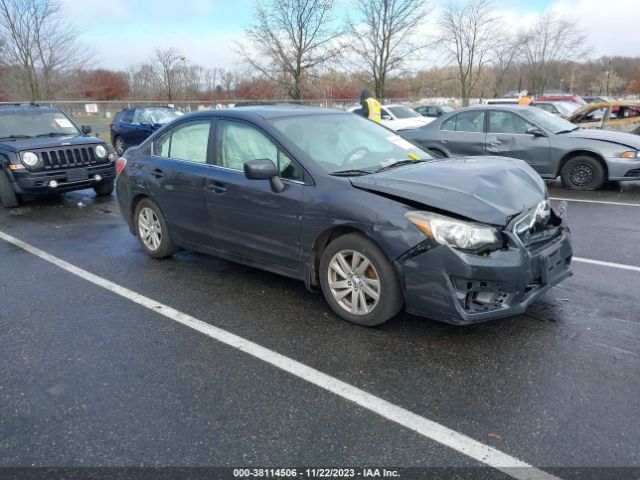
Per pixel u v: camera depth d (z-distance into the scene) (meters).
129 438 2.62
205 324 3.90
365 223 3.47
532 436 2.55
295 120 4.43
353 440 2.56
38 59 26.19
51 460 2.47
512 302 3.28
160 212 5.23
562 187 9.16
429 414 2.74
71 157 8.48
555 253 3.50
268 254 4.26
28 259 5.69
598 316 3.80
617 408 2.73
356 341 3.55
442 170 3.83
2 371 3.29
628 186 9.16
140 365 3.32
